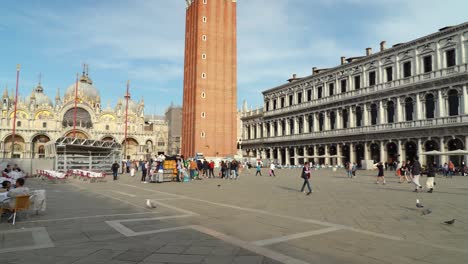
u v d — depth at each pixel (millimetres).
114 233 11078
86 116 120562
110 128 122562
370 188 27156
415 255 8625
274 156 94375
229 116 88938
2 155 103375
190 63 91875
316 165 70688
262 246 9453
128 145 126188
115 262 8031
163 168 37250
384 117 62219
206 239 10250
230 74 90500
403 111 58844
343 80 72250
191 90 89438
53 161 50531
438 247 9359
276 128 94250
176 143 143125
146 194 23359
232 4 92875
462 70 49719
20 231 11461
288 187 28594
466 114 48781
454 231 11391
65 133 112188
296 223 12773
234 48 92000
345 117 71562
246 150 107812
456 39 50906
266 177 43625
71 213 15117
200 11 88000
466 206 16859
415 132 55719
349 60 73125
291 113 87188
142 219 13594
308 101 81562
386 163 60656
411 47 57656
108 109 123188
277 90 93562
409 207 16703
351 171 43125
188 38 94625
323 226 12219
